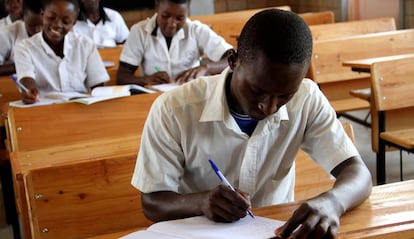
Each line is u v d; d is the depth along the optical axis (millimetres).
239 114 1201
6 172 2707
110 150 2012
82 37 3043
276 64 952
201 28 3240
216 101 1192
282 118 1228
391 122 2988
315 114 1275
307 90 1267
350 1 5859
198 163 1251
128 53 3221
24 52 2910
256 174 1276
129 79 3102
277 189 1317
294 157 1316
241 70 1027
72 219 1509
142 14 6969
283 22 969
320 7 6574
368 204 1156
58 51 2965
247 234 1021
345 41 3559
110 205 1542
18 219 2715
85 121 2215
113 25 4848
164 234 1045
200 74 2949
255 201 1311
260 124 1218
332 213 1032
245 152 1240
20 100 2793
